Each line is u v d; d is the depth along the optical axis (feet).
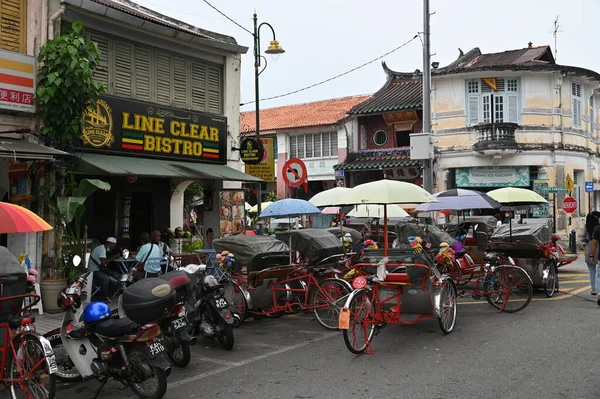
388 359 22.11
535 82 76.33
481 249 39.52
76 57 31.53
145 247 30.30
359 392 18.12
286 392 18.38
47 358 16.60
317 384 19.12
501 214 67.31
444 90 78.54
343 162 90.33
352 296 23.03
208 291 24.32
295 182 38.17
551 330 26.30
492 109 76.69
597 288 33.37
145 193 44.14
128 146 37.50
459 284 34.19
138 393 18.02
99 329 18.19
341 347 24.43
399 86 92.12
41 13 32.65
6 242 32.96
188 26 45.39
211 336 23.98
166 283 18.04
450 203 37.42
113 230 42.24
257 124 47.78
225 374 20.67
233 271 28.76
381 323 24.57
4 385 17.78
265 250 28.71
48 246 32.40
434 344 24.34
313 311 31.22
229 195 46.21
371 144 89.81
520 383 18.48
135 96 38.86
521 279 31.14
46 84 31.40
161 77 41.04
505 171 76.54
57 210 31.96
